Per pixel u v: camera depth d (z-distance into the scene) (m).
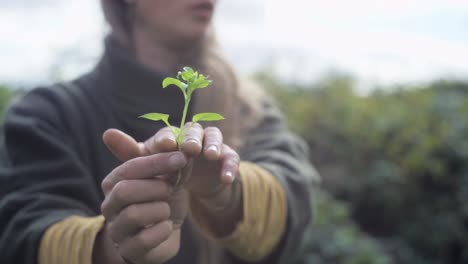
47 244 0.57
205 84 0.50
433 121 1.91
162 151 0.50
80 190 0.66
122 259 0.53
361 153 1.92
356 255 1.38
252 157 0.73
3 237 0.62
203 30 0.73
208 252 0.71
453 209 1.78
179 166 0.49
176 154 0.49
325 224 1.45
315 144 1.96
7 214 0.64
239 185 0.61
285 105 2.06
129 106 0.72
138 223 0.49
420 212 1.80
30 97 0.73
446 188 1.82
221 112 0.74
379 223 1.87
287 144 0.77
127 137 0.51
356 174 1.89
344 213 1.55
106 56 0.74
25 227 0.61
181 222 0.55
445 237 1.72
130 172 0.49
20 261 0.59
